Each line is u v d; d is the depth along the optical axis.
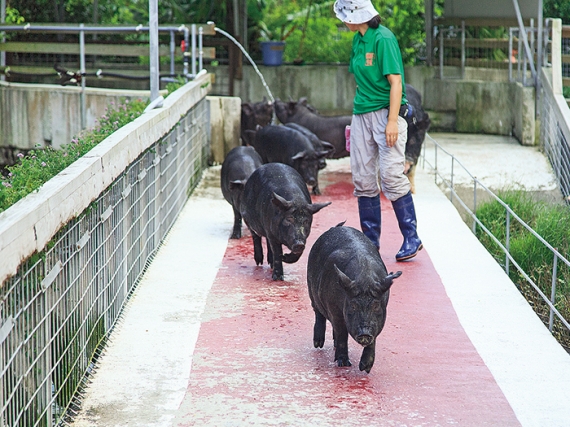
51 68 16.33
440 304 6.74
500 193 11.77
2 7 17.61
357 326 4.89
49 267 4.38
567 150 12.30
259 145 11.70
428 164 13.96
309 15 22.09
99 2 21.09
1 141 15.39
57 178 4.73
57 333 4.52
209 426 4.54
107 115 10.64
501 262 9.41
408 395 4.98
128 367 5.38
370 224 8.23
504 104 17.50
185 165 10.78
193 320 6.33
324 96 19.22
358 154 8.02
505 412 4.76
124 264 6.58
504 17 17.44
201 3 19.94
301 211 7.04
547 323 7.95
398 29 20.77
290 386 5.10
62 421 4.58
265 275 7.65
